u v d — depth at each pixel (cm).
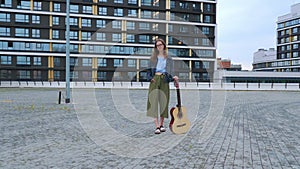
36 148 550
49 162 464
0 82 4353
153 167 442
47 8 5162
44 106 1330
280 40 9362
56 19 5238
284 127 820
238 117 1029
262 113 1173
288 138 666
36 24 5144
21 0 5078
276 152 539
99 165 450
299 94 2833
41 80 5097
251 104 1600
